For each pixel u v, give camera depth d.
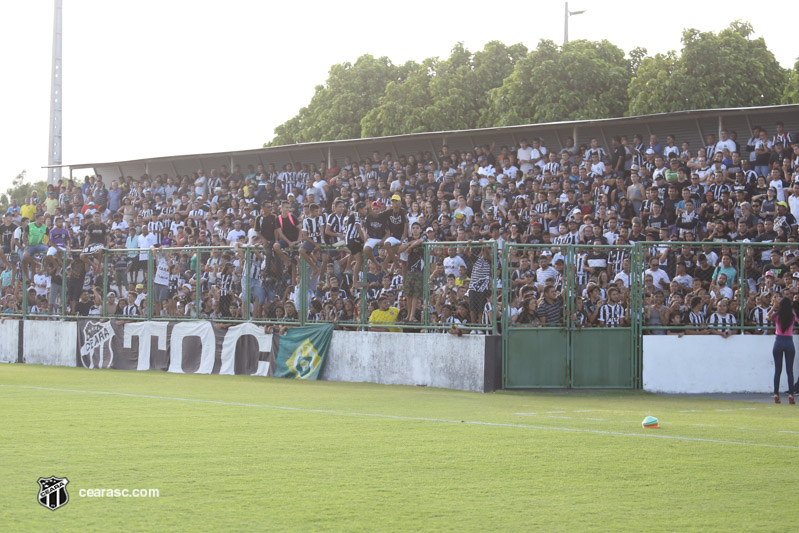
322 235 27.53
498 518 8.57
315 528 8.12
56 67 50.66
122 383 23.44
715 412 18.33
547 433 14.22
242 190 39.38
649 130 33.56
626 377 23.19
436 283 23.28
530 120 50.88
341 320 25.16
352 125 62.53
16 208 44.09
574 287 22.91
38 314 32.38
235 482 10.13
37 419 15.52
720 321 23.28
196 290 28.03
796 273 23.28
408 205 32.94
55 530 7.99
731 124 32.38
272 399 19.41
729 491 9.88
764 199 27.39
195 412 16.78
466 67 57.19
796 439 13.87
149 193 42.56
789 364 20.77
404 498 9.40
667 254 23.30
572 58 50.56
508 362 22.47
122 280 29.86
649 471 10.99
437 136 36.56
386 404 18.62
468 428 14.76
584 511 8.89
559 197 30.50
